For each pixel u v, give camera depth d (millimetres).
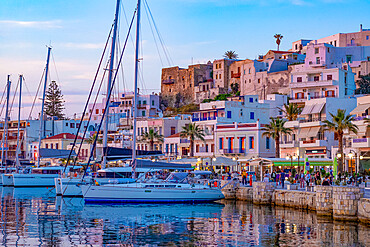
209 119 110438
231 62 189375
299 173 73438
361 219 44438
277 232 42094
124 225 46031
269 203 60719
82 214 53031
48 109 190375
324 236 39906
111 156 65125
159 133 123500
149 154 65875
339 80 119938
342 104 94375
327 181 53062
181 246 37344
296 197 55750
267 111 115375
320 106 93875
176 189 62594
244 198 66125
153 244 37969
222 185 69125
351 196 45250
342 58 157000
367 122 76250
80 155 135000
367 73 146500
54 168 95062
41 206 60250
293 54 181125
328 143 89000
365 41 168125
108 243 38281
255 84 169875
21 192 82625
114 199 61656
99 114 180875
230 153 99750
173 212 55031
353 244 37219
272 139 98250
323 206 48656
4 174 98375
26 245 37156
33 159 135875
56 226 45219
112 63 70625
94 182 66062
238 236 40688
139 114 172125
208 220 48938
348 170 82062
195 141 109500
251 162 74562
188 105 193250
